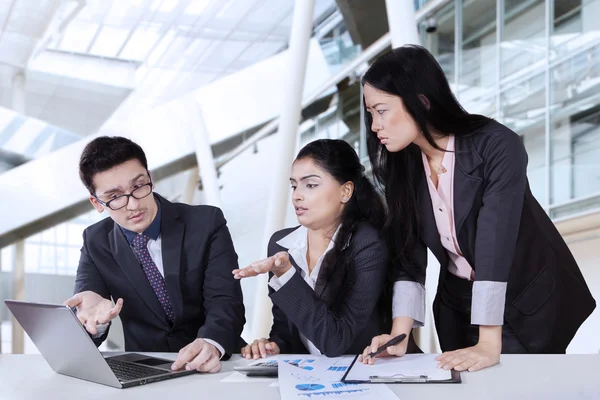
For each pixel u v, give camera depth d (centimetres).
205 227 193
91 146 176
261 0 748
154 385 117
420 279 161
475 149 150
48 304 116
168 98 941
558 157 479
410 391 104
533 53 505
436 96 146
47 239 989
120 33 814
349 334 146
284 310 146
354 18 665
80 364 122
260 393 106
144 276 189
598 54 442
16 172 644
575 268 168
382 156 164
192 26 797
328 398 98
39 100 930
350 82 653
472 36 574
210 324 166
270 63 657
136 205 176
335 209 164
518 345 166
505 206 144
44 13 739
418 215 162
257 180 791
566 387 102
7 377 131
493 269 140
